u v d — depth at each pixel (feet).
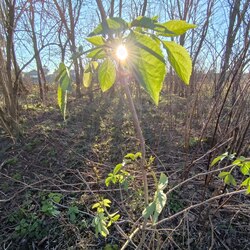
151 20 1.54
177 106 12.96
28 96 21.77
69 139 12.25
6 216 7.80
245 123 7.22
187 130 8.04
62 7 20.52
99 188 8.19
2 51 13.70
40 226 7.23
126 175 3.92
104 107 16.60
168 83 15.23
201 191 7.43
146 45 1.52
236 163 3.07
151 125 12.23
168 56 1.81
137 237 6.28
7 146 11.94
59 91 1.81
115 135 12.12
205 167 8.44
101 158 10.24
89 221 7.22
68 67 1.73
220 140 6.75
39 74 20.80
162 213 6.81
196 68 10.53
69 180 9.18
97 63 2.36
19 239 6.98
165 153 9.64
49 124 14.17
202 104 10.16
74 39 20.18
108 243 6.49
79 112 16.08
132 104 2.02
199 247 6.05
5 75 13.35
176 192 7.41
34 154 11.19
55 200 7.91
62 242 6.77
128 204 7.23
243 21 6.95
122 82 1.95
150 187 7.63
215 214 6.62
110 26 1.54
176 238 6.22
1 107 13.51
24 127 13.73
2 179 9.69
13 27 13.20
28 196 8.48
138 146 10.60
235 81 7.30
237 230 6.43
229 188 7.25
